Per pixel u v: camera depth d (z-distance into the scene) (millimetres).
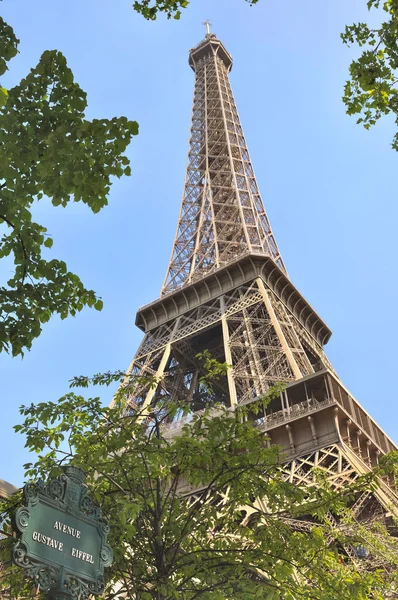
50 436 25156
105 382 27141
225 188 120562
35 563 14758
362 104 27375
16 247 21906
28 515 15016
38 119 20984
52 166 20422
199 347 98875
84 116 21344
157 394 84625
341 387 69312
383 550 34531
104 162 20969
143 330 103625
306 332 99875
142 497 24000
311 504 25422
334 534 28875
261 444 26922
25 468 24531
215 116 142250
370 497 54906
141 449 24859
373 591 29938
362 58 26516
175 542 23406
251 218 114750
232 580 22812
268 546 24109
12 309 21734
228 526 25516
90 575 15711
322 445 61656
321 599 22938
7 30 19953
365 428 69062
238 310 89812
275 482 26438
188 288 99188
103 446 25016
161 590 21156
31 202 21234
